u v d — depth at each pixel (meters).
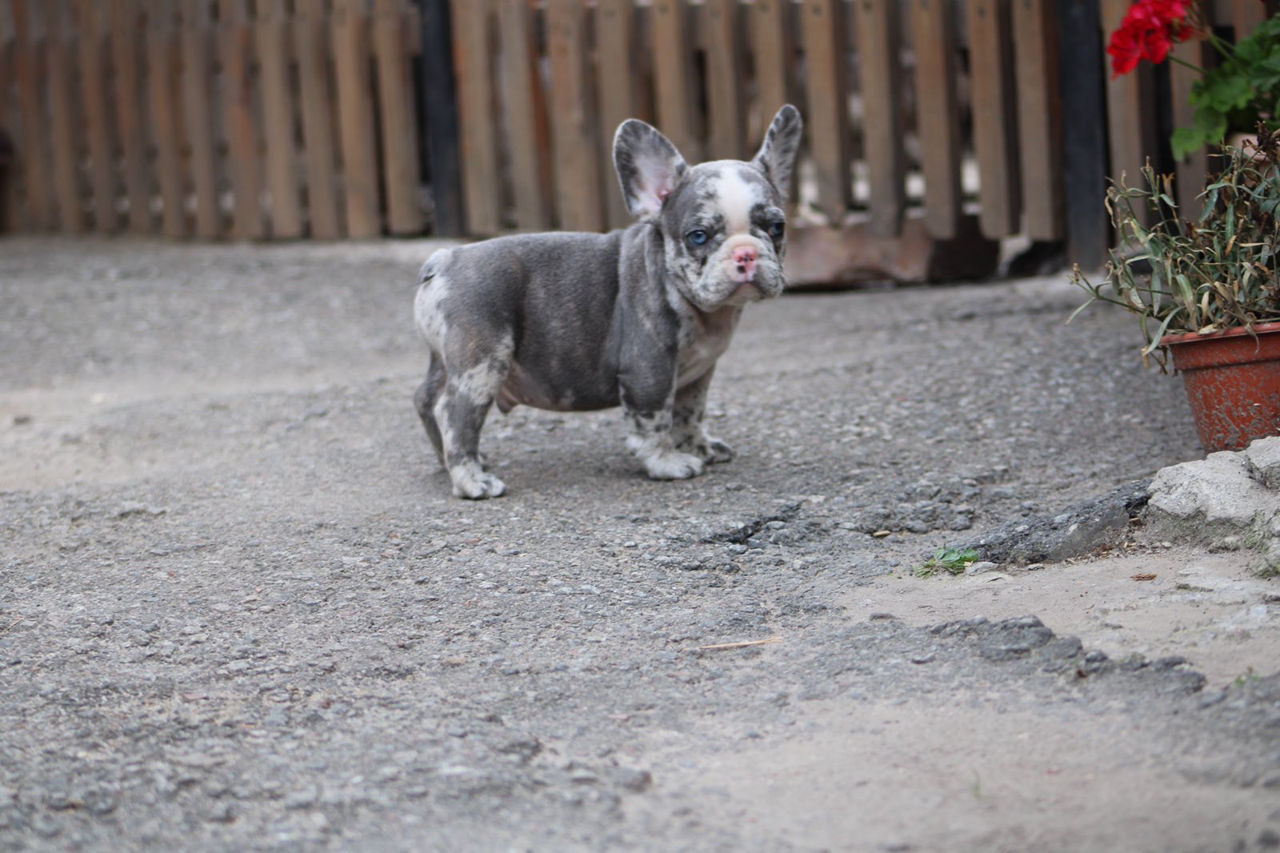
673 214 6.73
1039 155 10.95
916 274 11.77
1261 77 7.78
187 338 11.41
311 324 11.62
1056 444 7.47
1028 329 9.66
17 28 15.57
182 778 4.37
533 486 7.29
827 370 9.17
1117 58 7.63
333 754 4.52
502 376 7.12
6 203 16.19
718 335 7.09
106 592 6.09
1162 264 6.47
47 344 11.36
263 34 14.05
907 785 4.14
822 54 11.62
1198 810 3.82
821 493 6.98
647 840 3.93
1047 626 5.11
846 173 11.88
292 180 14.27
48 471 8.23
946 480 7.02
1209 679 4.52
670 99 12.14
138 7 14.89
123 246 14.96
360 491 7.36
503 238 7.23
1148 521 5.96
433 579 6.06
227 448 8.42
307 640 5.49
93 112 15.28
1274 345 6.01
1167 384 8.19
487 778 4.29
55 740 4.67
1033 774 4.13
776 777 4.26
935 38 11.25
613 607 5.72
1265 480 5.73
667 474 7.24
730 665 5.12
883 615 5.44
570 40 12.42
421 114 14.15
